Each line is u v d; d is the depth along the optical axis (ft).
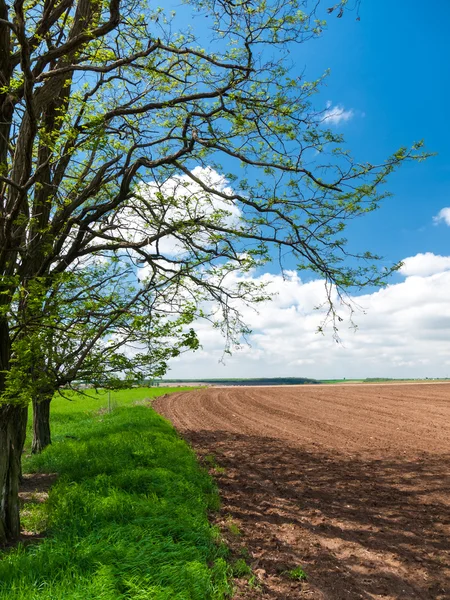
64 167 27.32
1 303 20.71
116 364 20.43
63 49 21.50
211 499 26.32
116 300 21.70
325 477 33.68
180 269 24.06
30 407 77.71
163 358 20.74
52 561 15.39
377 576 17.39
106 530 18.29
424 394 110.22
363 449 44.52
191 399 112.57
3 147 23.24
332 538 21.36
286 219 26.23
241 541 20.72
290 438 52.11
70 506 22.04
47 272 24.73
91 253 27.86
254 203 26.13
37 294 18.83
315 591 16.08
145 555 15.90
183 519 20.77
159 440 42.06
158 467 31.35
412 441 48.16
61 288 22.80
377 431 55.72
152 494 24.13
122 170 26.53
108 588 13.52
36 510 24.26
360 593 16.02
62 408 83.46
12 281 18.35
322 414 75.56
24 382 19.12
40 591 13.62
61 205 24.79
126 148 25.93
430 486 30.63
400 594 15.99
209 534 20.08
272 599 15.38
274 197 26.35
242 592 15.70
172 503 23.34
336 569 17.98
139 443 39.83
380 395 110.22
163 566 15.21
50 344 18.83
